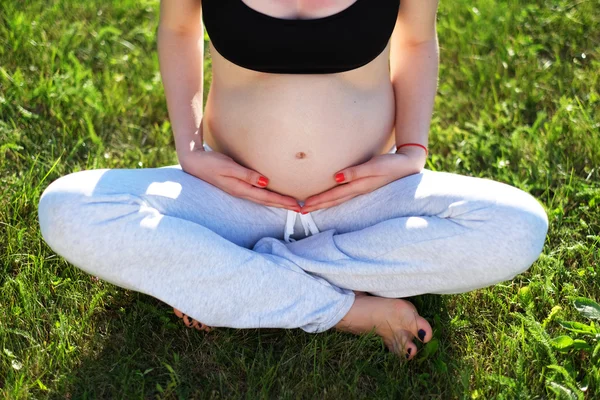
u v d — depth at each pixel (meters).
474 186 2.20
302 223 2.37
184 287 2.16
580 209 2.84
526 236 2.12
